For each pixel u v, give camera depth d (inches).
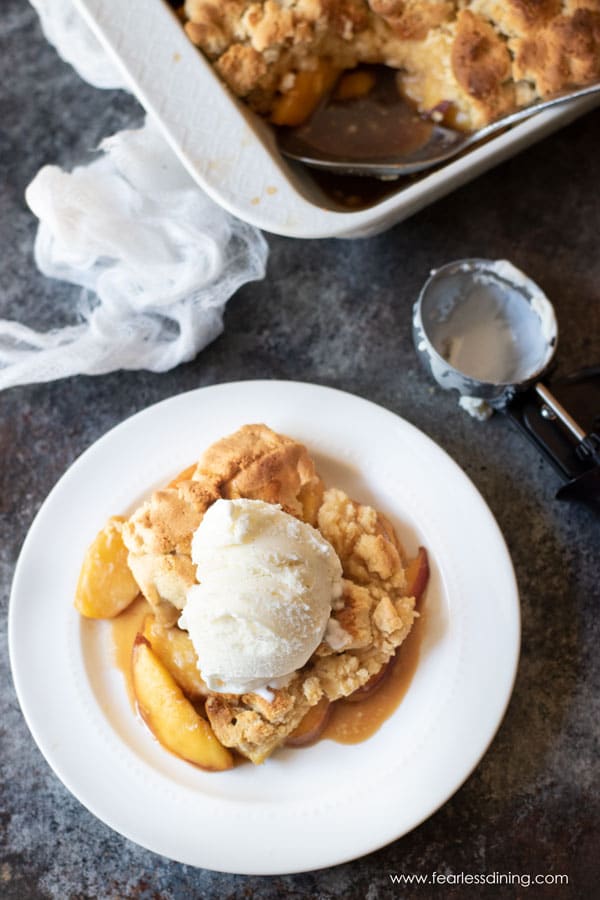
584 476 19.8
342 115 21.4
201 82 19.9
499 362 21.2
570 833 19.8
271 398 20.8
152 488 20.5
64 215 21.3
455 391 21.7
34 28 23.6
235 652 18.4
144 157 21.5
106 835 19.9
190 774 19.2
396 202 19.8
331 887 19.6
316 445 20.7
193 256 21.5
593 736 20.1
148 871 19.7
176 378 22.0
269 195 19.7
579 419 20.8
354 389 21.9
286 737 19.4
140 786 19.0
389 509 20.5
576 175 22.6
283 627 18.4
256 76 20.4
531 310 21.1
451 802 19.9
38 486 21.6
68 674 19.6
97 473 20.4
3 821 20.0
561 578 20.9
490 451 21.5
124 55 20.0
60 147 23.1
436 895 19.5
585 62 20.1
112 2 20.1
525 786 19.9
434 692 19.5
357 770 19.2
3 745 20.3
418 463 20.4
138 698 19.4
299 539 19.1
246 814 18.9
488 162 20.4
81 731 19.3
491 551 19.9
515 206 22.5
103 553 19.8
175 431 20.6
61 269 22.2
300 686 19.2
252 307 22.2
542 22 20.2
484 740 19.1
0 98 23.4
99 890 19.6
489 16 20.5
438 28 20.6
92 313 21.9
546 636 20.6
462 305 21.5
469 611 19.8
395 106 21.4
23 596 19.8
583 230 22.4
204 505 19.6
